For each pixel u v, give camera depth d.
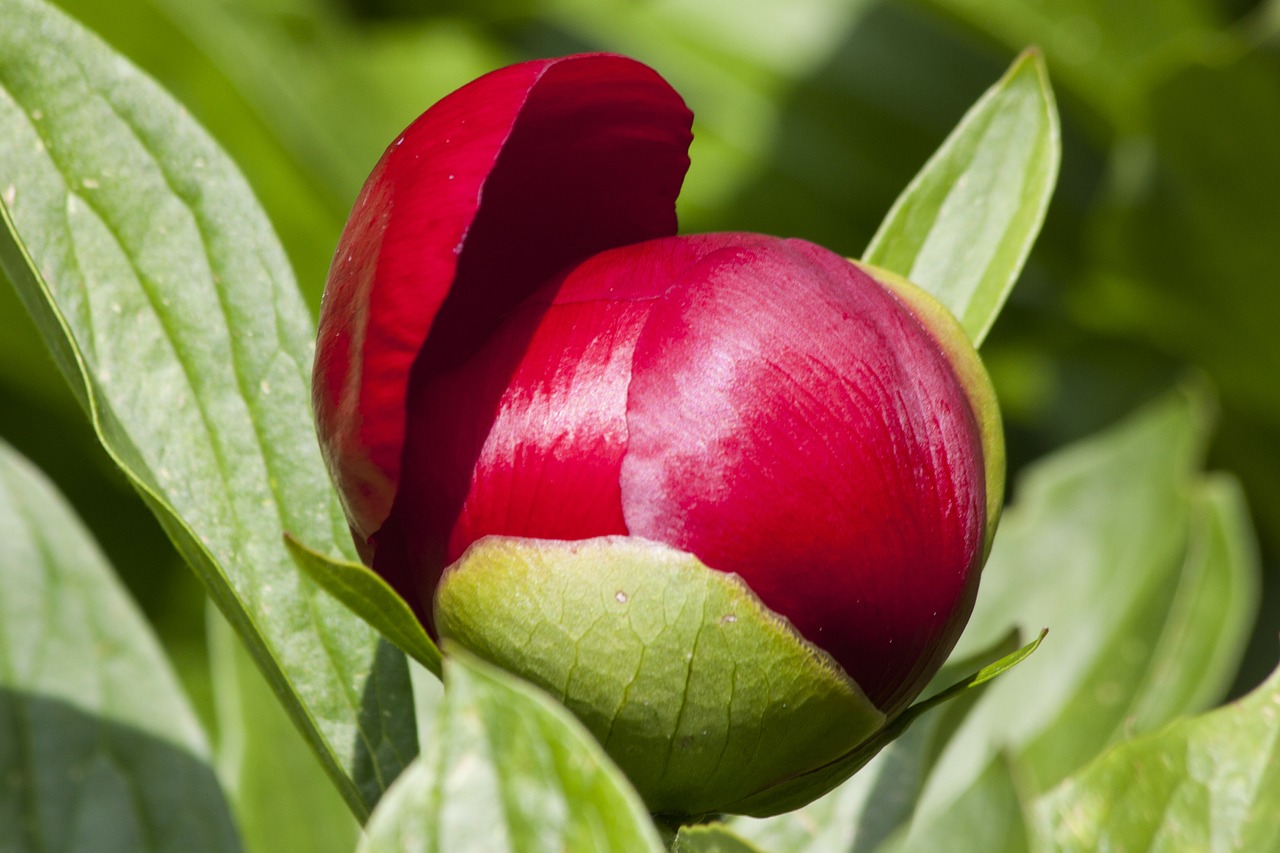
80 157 0.42
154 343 0.42
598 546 0.39
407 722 0.42
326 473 0.42
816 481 0.39
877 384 0.40
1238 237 0.71
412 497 0.40
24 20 0.42
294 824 0.46
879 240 0.43
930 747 0.44
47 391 0.66
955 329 0.41
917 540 0.40
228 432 0.42
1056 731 0.48
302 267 0.71
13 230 0.40
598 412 0.39
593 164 0.41
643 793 0.40
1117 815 0.42
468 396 0.40
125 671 0.44
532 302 0.40
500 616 0.39
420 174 0.39
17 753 0.43
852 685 0.39
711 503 0.39
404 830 0.37
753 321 0.40
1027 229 0.43
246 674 0.46
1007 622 0.49
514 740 0.37
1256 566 0.65
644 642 0.39
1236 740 0.42
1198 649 0.48
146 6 0.69
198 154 0.42
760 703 0.39
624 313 0.40
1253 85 0.64
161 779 0.44
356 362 0.39
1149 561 0.49
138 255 0.42
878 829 0.45
